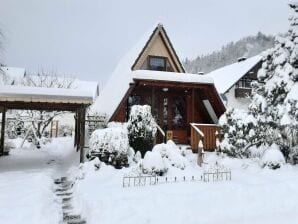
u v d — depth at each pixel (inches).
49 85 1296.8
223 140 617.0
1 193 362.3
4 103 593.9
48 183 443.2
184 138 781.9
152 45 820.6
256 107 605.6
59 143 1089.4
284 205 353.1
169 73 685.9
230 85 1306.6
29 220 281.0
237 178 464.4
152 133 589.0
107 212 304.5
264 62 738.2
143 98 763.4
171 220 295.9
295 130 588.4
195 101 797.2
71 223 300.0
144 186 402.0
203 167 533.3
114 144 511.2
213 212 321.7
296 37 675.4
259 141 593.9
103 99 994.1
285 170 515.5
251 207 342.3
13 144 970.7
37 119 1051.3
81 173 466.6
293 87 599.2
